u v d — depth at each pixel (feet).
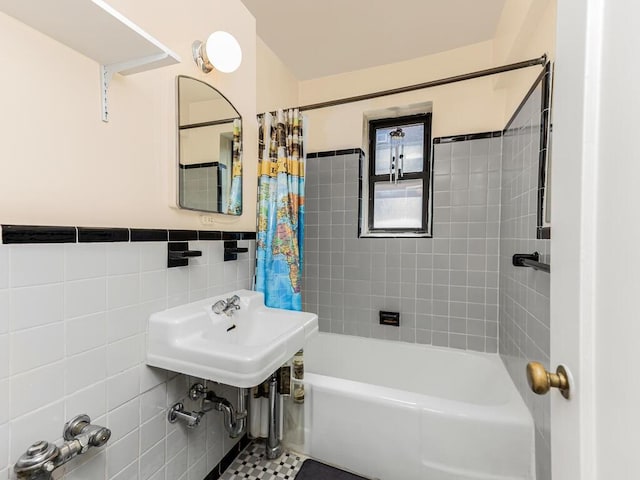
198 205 3.97
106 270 2.81
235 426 4.11
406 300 6.95
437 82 4.90
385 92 5.23
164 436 3.52
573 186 1.45
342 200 7.40
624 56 1.16
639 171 1.07
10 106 2.22
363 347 7.07
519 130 5.00
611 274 1.22
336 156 7.43
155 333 3.24
